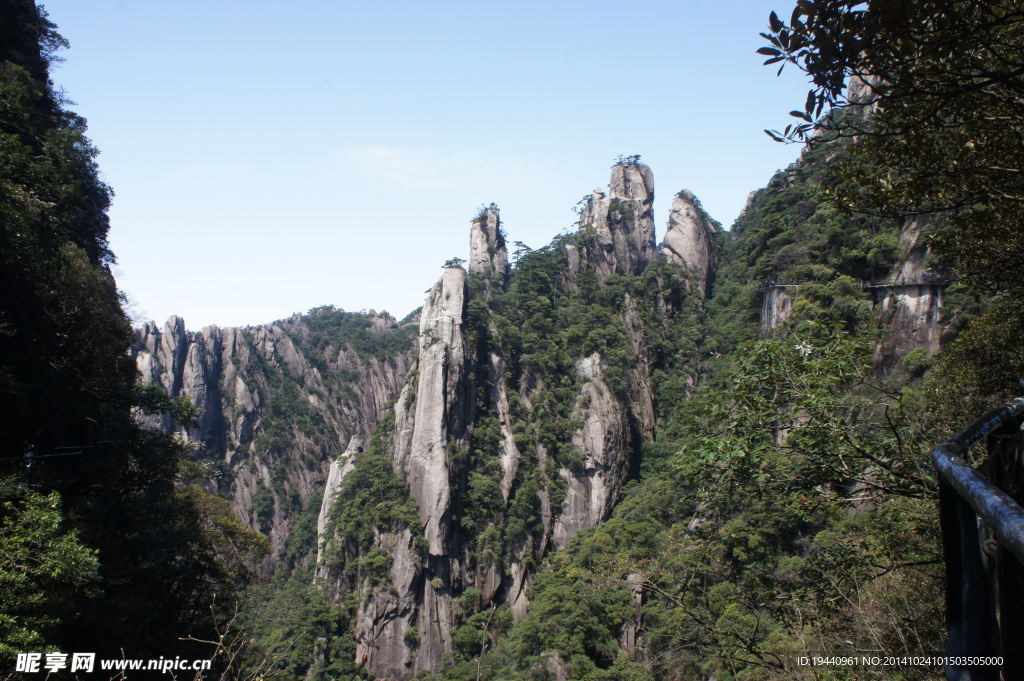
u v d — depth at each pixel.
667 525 65.25
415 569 77.06
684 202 121.19
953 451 3.49
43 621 14.03
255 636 33.62
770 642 14.41
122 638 18.30
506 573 81.88
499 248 112.94
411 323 180.62
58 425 25.34
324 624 73.69
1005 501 2.48
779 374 12.31
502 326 96.88
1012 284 13.57
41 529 15.38
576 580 62.62
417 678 66.25
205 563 28.66
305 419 147.25
